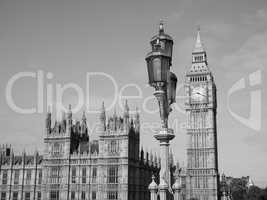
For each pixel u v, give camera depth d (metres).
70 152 116.25
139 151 122.50
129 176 110.75
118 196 108.12
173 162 169.88
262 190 174.50
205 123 160.12
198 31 174.75
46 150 117.81
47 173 116.12
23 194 121.31
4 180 123.88
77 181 113.25
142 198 123.12
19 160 126.44
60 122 119.75
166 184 28.56
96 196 110.31
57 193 113.75
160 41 30.62
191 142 159.12
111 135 112.62
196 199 143.62
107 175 110.44
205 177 153.12
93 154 113.81
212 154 155.38
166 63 30.23
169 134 29.78
